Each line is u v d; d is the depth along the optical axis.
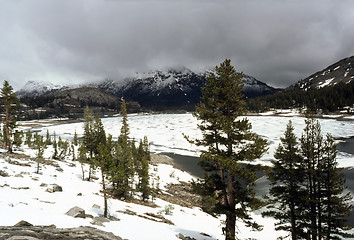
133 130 147.25
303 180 19.39
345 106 163.88
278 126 126.81
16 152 49.28
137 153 68.06
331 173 18.34
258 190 43.66
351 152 67.19
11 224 10.67
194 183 17.06
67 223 13.31
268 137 98.69
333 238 18.12
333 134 93.56
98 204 24.64
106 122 197.88
